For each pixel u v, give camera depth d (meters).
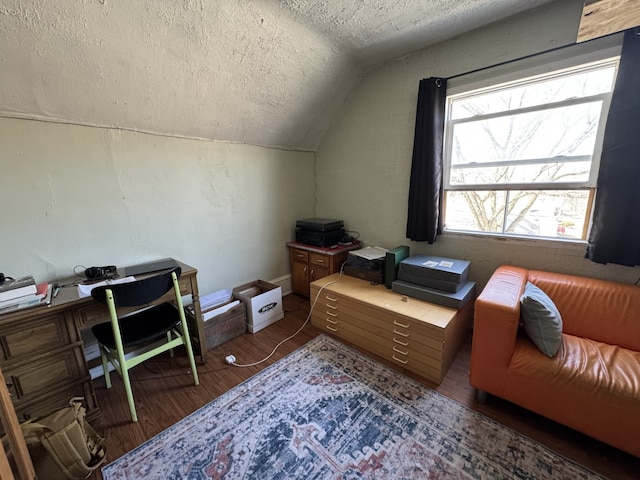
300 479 1.17
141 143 1.92
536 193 2.01
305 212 3.15
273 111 2.34
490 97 2.03
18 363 1.26
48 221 1.63
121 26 1.34
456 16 1.74
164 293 1.59
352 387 1.68
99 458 1.22
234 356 2.01
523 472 1.17
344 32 1.88
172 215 2.14
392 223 2.59
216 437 1.37
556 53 1.66
